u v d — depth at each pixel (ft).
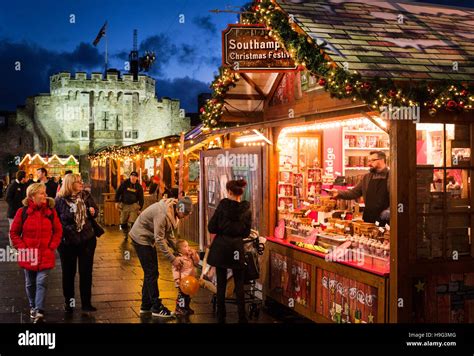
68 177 22.86
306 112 22.56
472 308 17.43
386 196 20.68
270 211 24.06
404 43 18.95
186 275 22.89
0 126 195.62
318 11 20.26
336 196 22.43
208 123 26.71
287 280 22.26
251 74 25.32
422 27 20.83
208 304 24.58
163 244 21.95
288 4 20.34
